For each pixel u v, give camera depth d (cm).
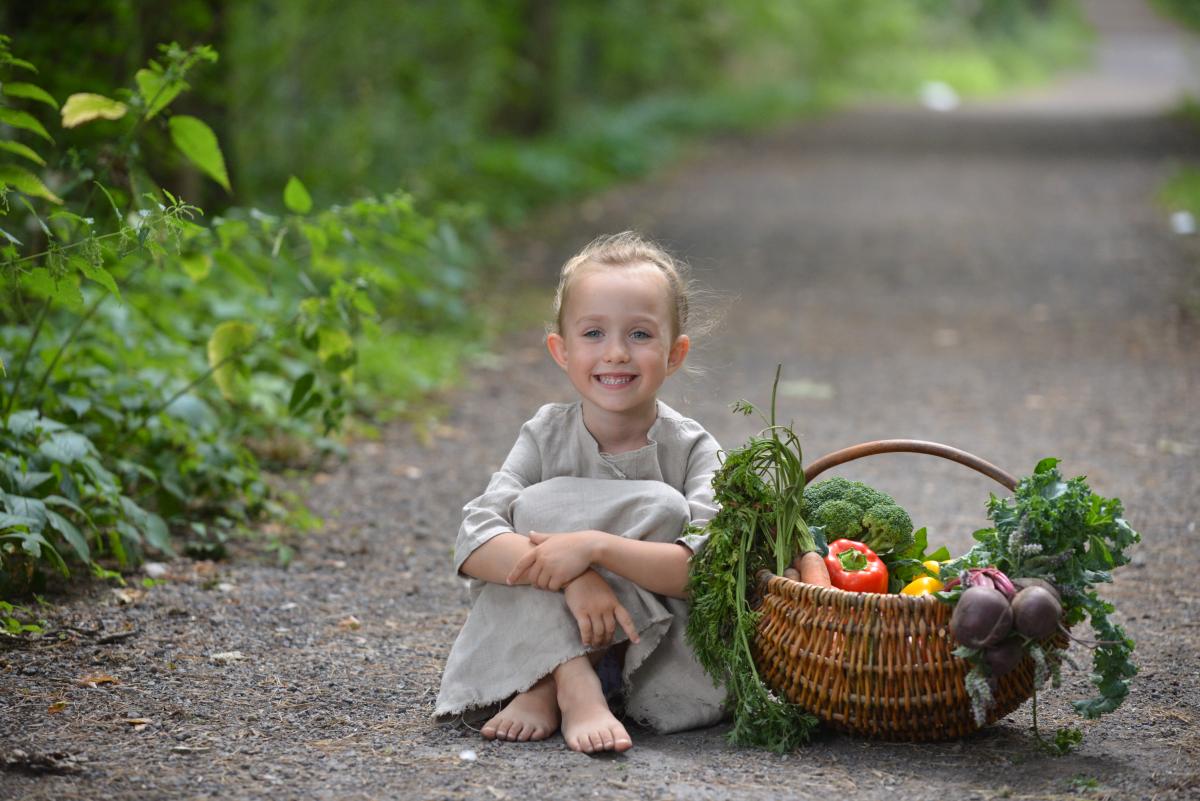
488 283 1532
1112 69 5131
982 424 984
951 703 440
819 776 432
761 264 1670
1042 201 2066
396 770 435
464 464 898
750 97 3512
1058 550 438
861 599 437
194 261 720
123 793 411
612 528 476
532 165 2172
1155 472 859
